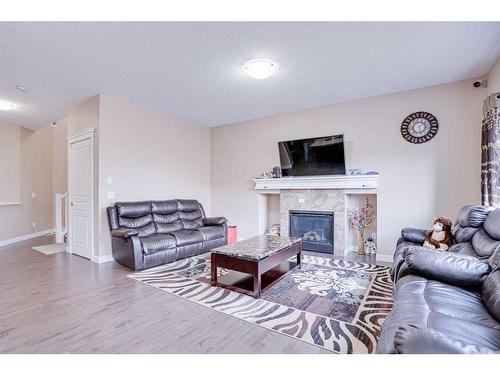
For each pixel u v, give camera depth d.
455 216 3.69
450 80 3.65
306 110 4.88
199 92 4.02
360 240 4.42
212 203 6.16
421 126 3.88
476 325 1.20
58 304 2.51
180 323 2.16
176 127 5.36
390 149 4.12
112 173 4.15
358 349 1.79
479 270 1.65
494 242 1.97
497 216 2.10
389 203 4.11
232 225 5.75
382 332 1.32
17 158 5.75
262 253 2.79
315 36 2.57
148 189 4.73
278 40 2.63
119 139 4.26
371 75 3.47
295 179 4.83
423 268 1.79
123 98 4.26
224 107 4.76
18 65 3.10
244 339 1.93
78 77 3.45
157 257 3.69
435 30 2.47
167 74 3.39
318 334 1.99
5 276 3.32
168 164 5.15
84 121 4.28
